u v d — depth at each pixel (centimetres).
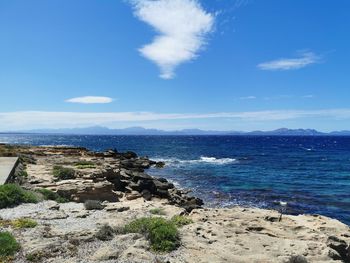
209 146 15900
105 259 1062
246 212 1942
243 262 1109
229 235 1402
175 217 1664
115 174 3684
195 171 6272
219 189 4450
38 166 3884
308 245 1329
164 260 1073
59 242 1185
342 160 8781
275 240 1387
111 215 1709
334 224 1761
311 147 15612
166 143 19112
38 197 2039
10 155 4525
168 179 5288
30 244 1151
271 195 4066
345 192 4291
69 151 7075
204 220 1692
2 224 1381
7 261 1017
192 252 1159
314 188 4569
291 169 6725
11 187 1878
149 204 2241
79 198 2448
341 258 1274
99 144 17450
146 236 1275
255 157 9612
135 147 14612
